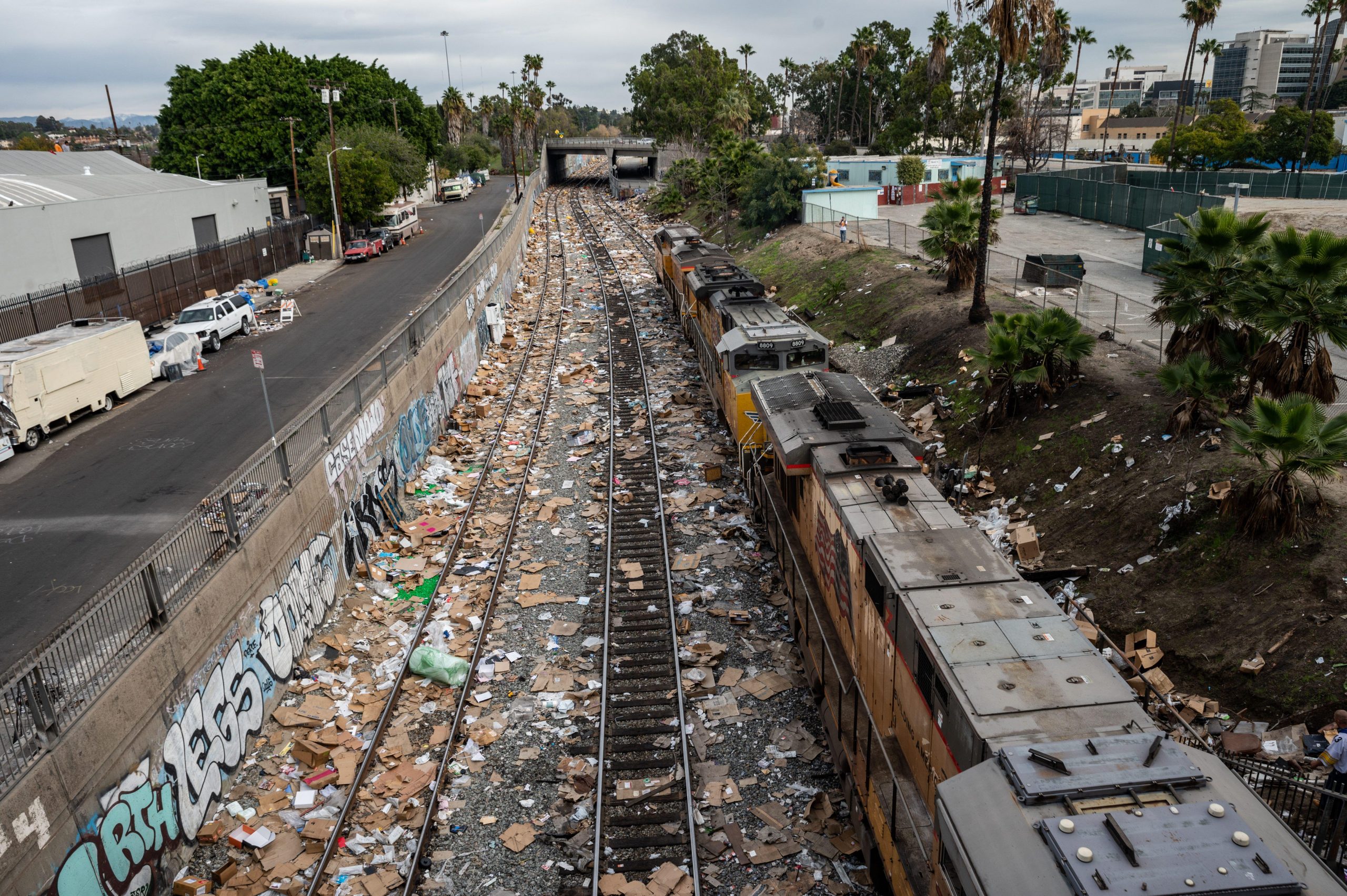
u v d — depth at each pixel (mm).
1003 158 77312
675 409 27516
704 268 30250
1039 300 27500
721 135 71125
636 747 12359
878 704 10398
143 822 9930
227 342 35812
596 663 14469
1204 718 11445
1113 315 24641
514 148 106250
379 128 74375
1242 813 5934
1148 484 15367
